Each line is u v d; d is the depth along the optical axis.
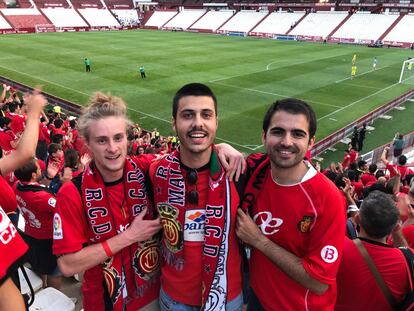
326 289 2.44
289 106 2.37
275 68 33.75
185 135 2.38
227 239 2.57
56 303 3.54
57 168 6.63
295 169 2.42
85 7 74.88
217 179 2.50
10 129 10.54
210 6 76.75
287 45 50.28
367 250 2.83
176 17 76.06
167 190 2.59
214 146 2.62
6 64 33.28
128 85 27.25
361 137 17.38
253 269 2.79
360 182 9.11
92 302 2.80
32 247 4.15
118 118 2.46
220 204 2.51
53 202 3.97
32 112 2.69
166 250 2.71
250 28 65.44
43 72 30.69
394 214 2.78
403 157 11.34
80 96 24.45
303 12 64.38
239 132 18.75
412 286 2.78
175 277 2.71
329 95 25.41
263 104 23.14
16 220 4.30
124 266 2.72
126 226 2.67
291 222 2.48
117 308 2.75
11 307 1.64
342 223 2.39
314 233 2.43
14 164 2.50
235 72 31.84
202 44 49.34
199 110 2.35
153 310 3.01
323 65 35.53
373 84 28.47
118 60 36.09
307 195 2.41
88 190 2.51
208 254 2.58
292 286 2.60
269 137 2.40
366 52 44.50
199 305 2.74
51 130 12.41
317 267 2.37
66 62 34.69
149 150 10.48
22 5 66.94
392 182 6.77
